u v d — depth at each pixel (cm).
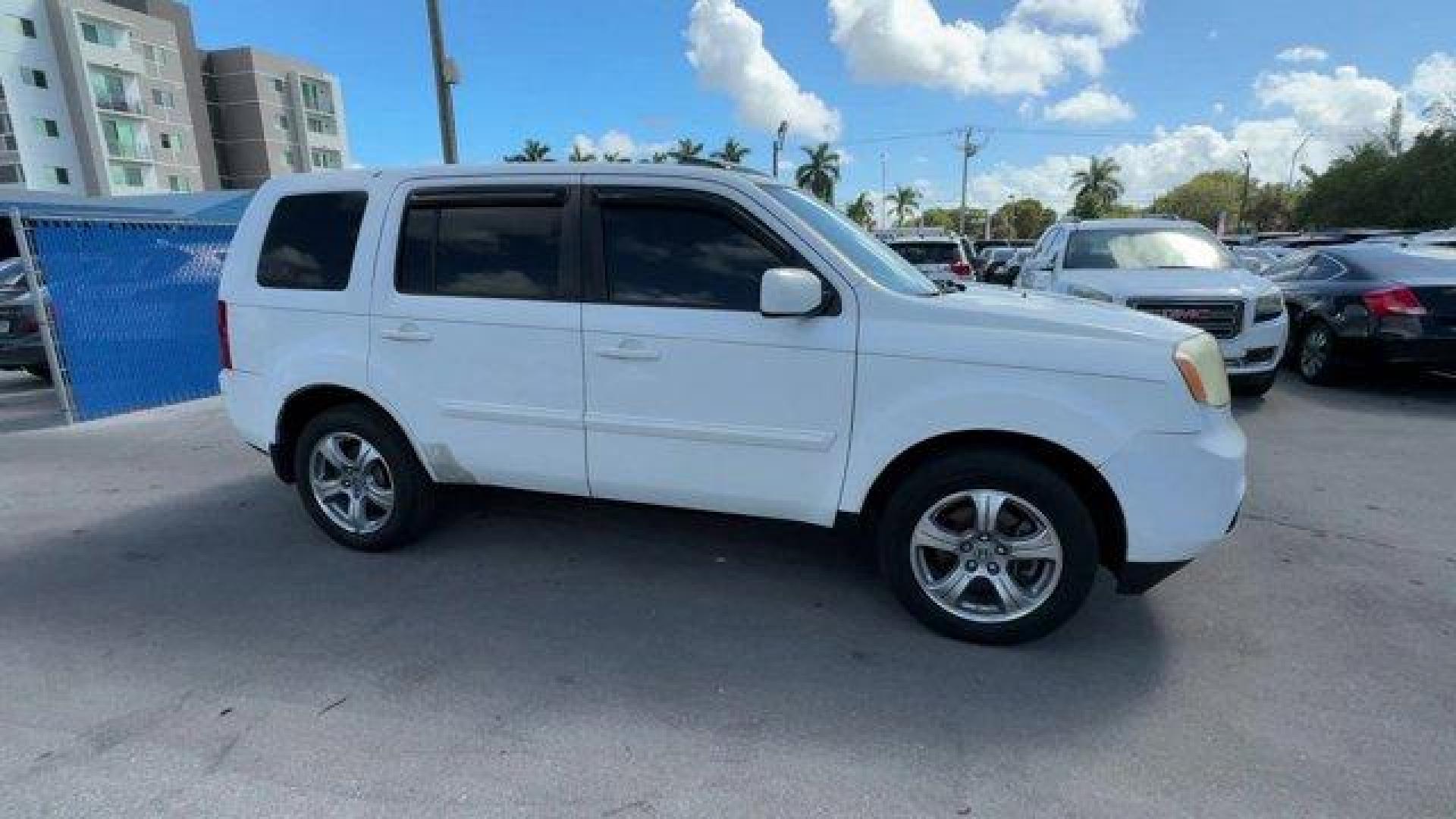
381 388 412
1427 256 866
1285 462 614
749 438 355
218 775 263
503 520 489
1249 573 415
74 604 387
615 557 438
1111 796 254
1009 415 319
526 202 384
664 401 365
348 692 311
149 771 265
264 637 354
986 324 328
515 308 383
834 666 329
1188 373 313
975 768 267
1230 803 251
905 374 332
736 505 369
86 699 306
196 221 941
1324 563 428
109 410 836
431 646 345
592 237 374
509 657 337
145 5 5894
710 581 408
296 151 7069
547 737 283
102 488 573
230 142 6812
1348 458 624
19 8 4991
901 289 358
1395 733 284
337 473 445
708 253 359
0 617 374
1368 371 889
